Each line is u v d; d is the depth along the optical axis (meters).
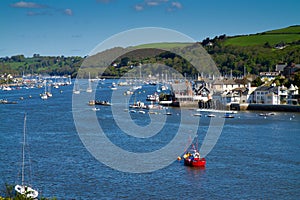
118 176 94.06
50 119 192.62
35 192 80.94
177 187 86.69
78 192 84.06
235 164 103.50
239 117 193.88
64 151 119.44
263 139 135.75
